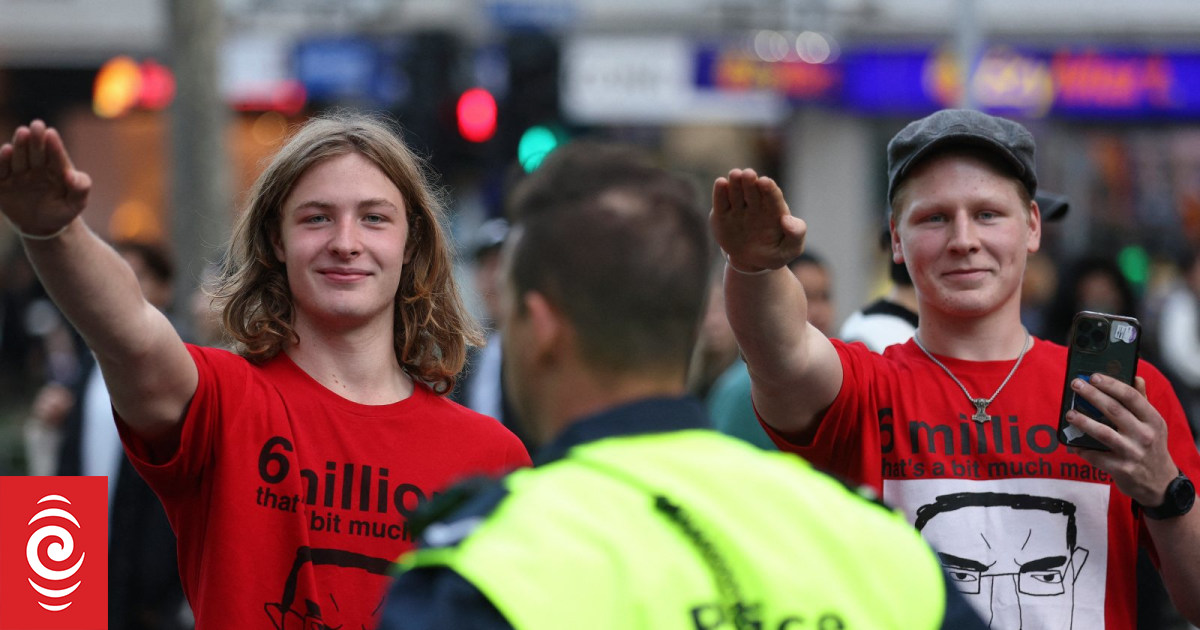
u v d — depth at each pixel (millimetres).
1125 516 5816
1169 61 32031
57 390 12586
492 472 6258
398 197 6422
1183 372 18000
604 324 3635
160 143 37781
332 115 6906
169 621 9602
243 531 5734
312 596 5758
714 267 3875
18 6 36031
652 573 3270
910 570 3551
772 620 3320
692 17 32281
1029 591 5727
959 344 6109
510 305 3811
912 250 6145
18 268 37438
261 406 5969
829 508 3582
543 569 3197
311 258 6191
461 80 23641
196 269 18656
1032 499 5793
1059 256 32469
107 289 5297
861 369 6035
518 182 4004
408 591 3264
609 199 3689
